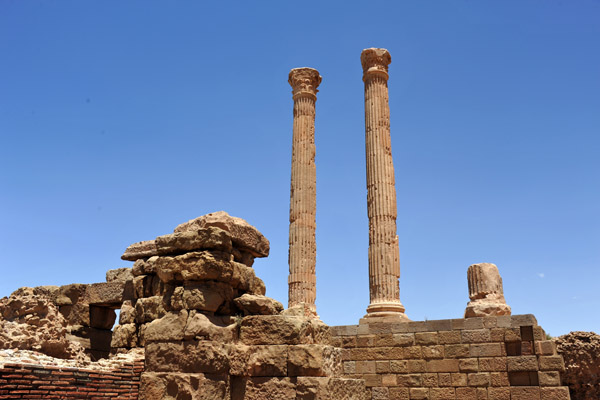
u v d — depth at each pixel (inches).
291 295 1016.9
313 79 1164.5
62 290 786.2
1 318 566.3
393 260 928.3
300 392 374.3
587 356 815.7
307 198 1066.7
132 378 480.7
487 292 786.2
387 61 1075.3
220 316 415.5
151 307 577.3
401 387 746.8
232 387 396.2
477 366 708.7
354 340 794.8
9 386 374.9
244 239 467.5
